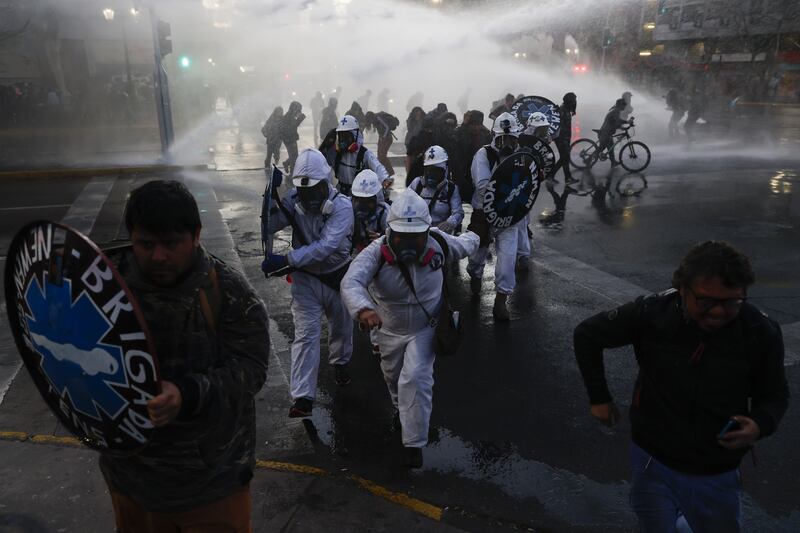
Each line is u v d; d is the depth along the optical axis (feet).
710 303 6.07
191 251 5.41
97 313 4.84
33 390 14.11
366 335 17.84
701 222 30.30
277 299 20.58
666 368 6.66
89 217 33.45
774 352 6.45
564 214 32.40
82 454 11.46
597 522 10.02
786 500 10.53
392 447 12.17
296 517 9.91
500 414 13.51
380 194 15.44
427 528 9.75
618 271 23.36
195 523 6.17
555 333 17.80
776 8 115.65
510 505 10.41
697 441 6.68
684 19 124.88
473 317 19.04
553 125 36.09
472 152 23.68
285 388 14.52
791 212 32.07
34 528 9.50
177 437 5.68
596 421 13.19
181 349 5.60
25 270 5.27
